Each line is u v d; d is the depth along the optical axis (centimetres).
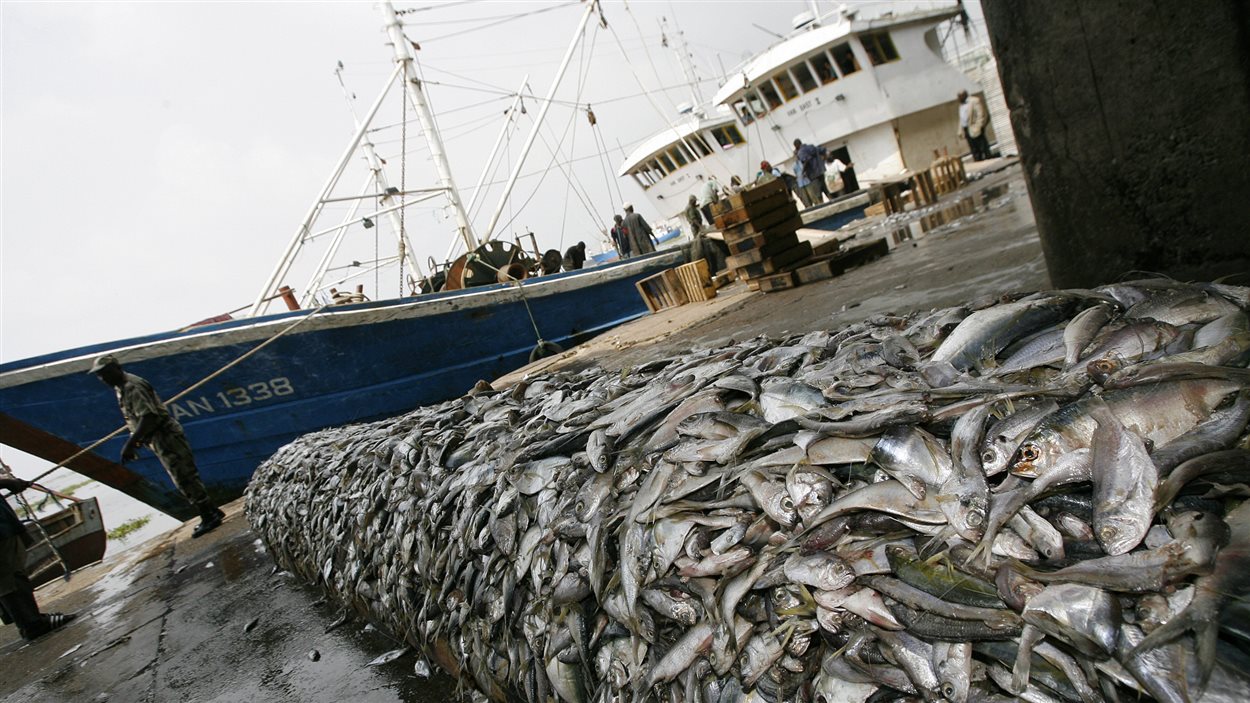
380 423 851
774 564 226
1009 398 226
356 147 1823
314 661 571
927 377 279
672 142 3528
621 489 317
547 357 1616
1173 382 207
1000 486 208
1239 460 178
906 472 217
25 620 905
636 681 261
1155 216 399
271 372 1367
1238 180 357
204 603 831
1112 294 291
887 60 3020
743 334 889
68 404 1263
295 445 1002
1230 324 236
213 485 1440
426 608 438
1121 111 393
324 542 640
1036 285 598
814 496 230
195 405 1332
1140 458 182
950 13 3169
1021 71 440
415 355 1523
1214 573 150
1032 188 470
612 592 287
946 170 2481
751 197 1201
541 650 323
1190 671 140
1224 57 339
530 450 392
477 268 1897
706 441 296
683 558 259
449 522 442
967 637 176
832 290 998
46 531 1313
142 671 670
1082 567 166
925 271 889
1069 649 162
